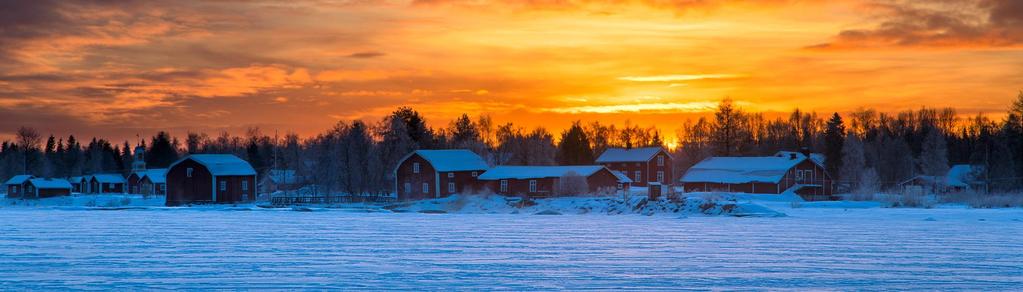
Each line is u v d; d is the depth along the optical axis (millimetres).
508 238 50094
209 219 70625
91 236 51969
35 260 39562
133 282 32812
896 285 31906
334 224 63094
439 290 31016
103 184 171500
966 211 76688
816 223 62625
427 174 112875
